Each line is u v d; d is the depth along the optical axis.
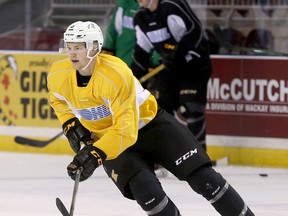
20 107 24.38
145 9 19.59
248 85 22.19
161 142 12.21
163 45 19.59
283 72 21.83
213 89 22.48
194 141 12.37
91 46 11.38
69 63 11.90
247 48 22.19
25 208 16.52
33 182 19.56
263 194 18.17
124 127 11.46
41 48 24.36
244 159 22.34
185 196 17.84
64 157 23.52
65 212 11.55
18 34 24.58
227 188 12.23
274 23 22.61
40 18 24.36
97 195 17.98
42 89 24.11
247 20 22.78
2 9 24.89
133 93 11.55
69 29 11.42
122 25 21.66
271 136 22.02
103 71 11.49
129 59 21.81
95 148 11.50
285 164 21.91
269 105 22.00
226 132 22.41
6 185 19.12
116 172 11.96
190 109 20.48
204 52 20.14
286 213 16.16
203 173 12.17
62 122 12.65
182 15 19.34
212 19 22.95
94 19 24.03
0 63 24.58
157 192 11.68
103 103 11.73
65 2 24.19
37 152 24.23
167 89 20.48
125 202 17.20
